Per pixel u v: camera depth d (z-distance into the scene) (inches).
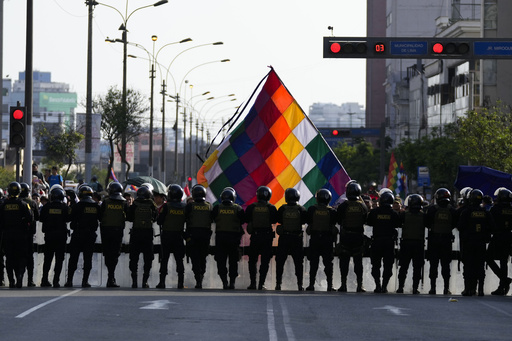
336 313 836.0
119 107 3314.5
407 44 1847.9
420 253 1121.4
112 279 1133.7
